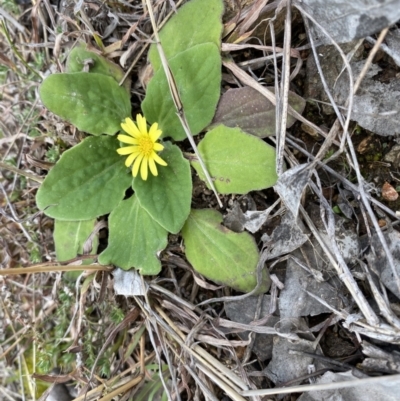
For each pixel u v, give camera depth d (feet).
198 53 0.43
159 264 0.45
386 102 0.41
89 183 0.47
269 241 0.44
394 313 0.40
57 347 0.54
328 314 0.44
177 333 0.47
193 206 0.47
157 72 0.45
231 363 0.46
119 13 0.47
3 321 0.57
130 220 0.47
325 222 0.41
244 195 0.46
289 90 0.43
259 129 0.44
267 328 0.43
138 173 0.47
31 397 0.56
